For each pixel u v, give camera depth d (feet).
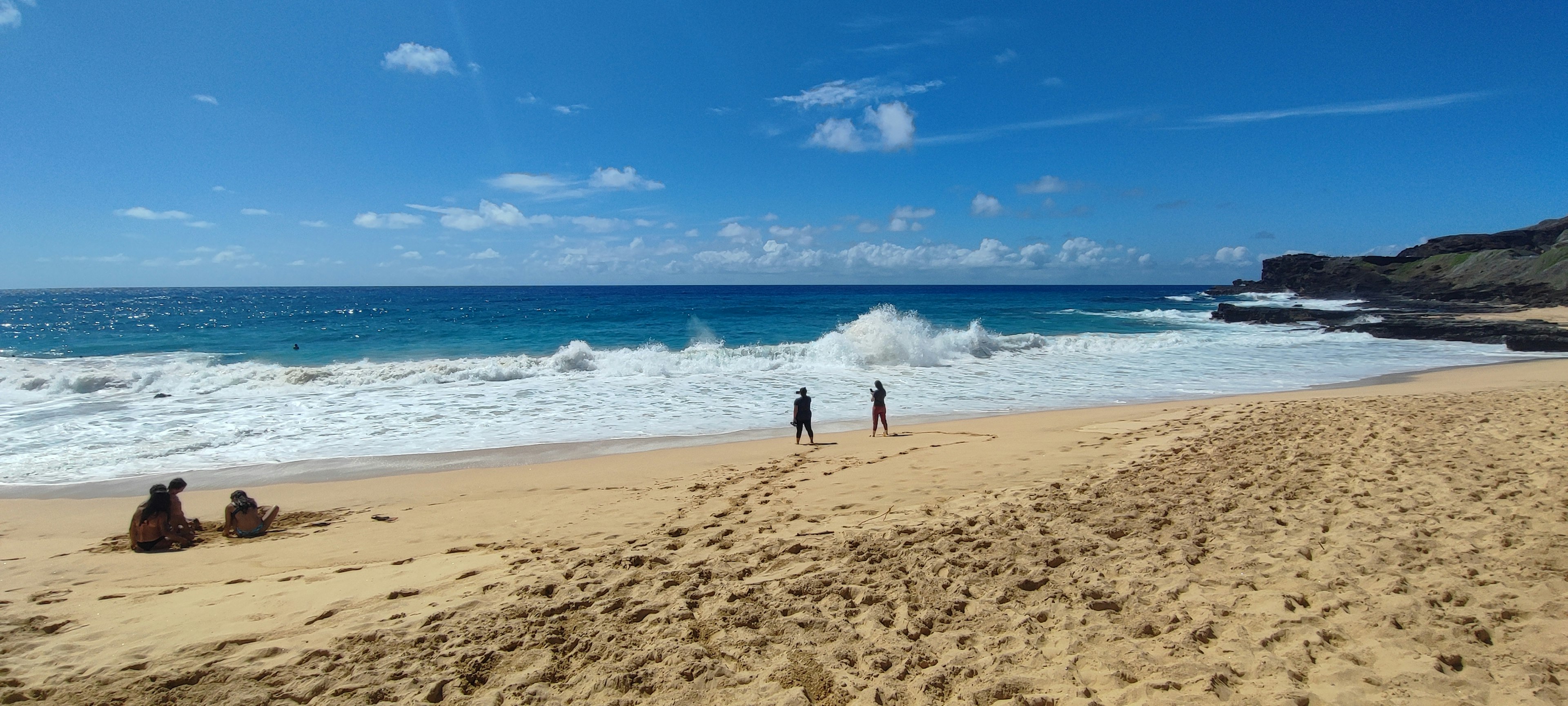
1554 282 173.88
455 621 15.65
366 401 55.06
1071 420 44.57
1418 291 212.23
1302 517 20.18
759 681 12.47
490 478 33.71
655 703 12.01
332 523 26.55
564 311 187.93
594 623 15.21
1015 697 11.43
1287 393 57.11
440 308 202.49
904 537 20.20
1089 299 301.84
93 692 13.20
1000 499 24.66
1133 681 11.68
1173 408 47.78
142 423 47.14
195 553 22.93
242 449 40.81
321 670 13.64
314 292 486.79
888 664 12.82
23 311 208.03
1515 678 10.94
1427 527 18.33
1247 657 12.02
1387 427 34.42
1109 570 16.78
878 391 41.86
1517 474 23.49
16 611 17.56
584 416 50.01
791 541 20.51
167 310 209.97
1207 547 17.98
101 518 28.43
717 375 68.54
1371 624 13.01
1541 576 14.66
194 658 14.53
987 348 86.63
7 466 37.29
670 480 31.78
